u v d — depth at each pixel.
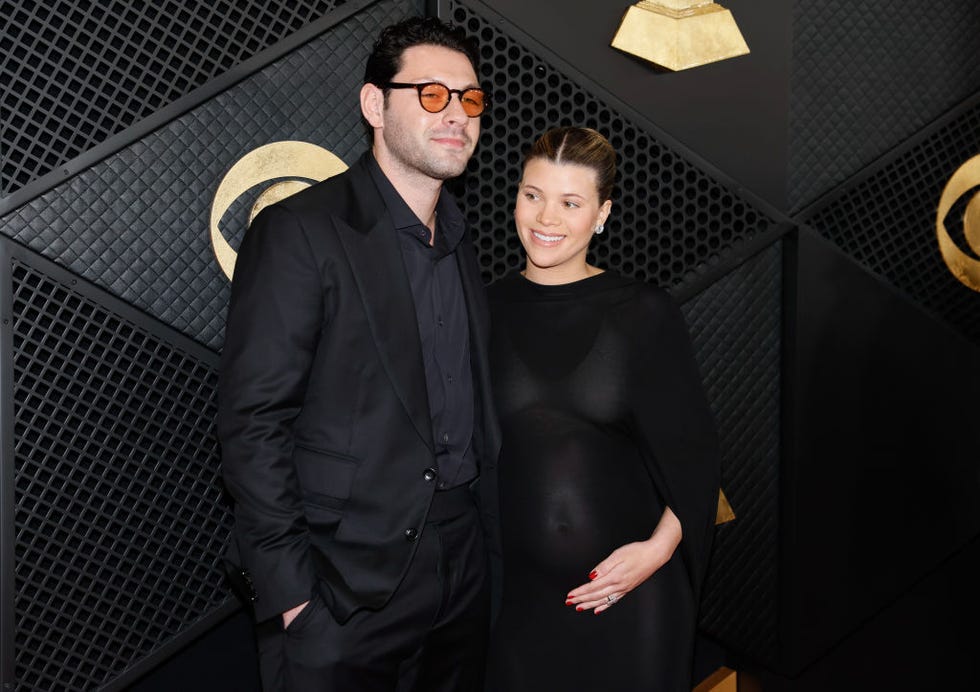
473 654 1.87
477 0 2.24
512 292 1.96
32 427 2.07
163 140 2.07
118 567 2.17
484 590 1.87
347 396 1.69
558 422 1.88
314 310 1.64
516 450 1.89
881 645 2.88
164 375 2.20
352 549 1.69
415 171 1.74
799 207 2.54
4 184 2.01
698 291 2.48
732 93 2.42
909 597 2.89
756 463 2.59
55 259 2.03
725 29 2.38
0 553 2.06
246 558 1.64
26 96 2.07
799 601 2.62
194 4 2.13
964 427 2.74
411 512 1.71
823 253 2.54
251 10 2.19
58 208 2.02
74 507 2.17
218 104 2.10
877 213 2.69
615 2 2.33
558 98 2.34
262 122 2.13
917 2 2.59
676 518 1.92
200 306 2.13
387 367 1.68
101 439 2.18
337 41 2.17
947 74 2.64
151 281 2.09
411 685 1.81
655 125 2.38
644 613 1.90
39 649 2.13
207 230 2.12
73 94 2.02
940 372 2.70
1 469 2.03
